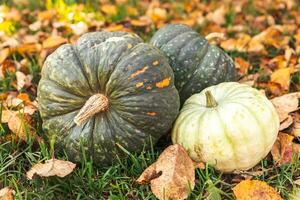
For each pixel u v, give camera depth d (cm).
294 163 92
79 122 87
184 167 85
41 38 149
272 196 82
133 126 88
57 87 90
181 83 100
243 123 87
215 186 88
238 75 121
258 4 176
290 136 97
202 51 101
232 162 88
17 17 162
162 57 90
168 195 82
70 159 92
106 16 167
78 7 167
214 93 95
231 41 139
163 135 99
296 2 178
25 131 96
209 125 88
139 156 91
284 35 150
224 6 174
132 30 156
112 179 90
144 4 177
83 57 89
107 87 87
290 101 107
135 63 87
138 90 87
